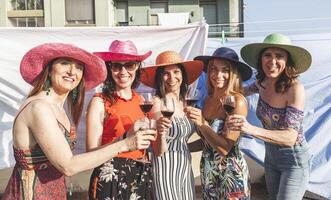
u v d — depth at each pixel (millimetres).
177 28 4359
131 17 26531
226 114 2939
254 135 2795
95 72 2480
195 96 3752
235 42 5059
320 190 4605
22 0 25438
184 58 4395
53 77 2277
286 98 3039
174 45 4398
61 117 2289
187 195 3035
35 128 2109
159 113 3041
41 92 2270
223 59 3074
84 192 5488
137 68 3121
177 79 3225
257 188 5672
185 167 3047
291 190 3104
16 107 4301
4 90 4258
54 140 2100
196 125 3033
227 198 2986
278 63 3066
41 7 25594
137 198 2850
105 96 2912
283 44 3012
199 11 26344
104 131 2854
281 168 3172
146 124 2506
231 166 2980
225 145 2912
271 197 3379
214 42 5055
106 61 2910
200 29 4367
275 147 3158
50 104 2211
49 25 25359
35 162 2191
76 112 2520
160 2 26453
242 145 4711
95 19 25312
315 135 4691
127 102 2947
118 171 2783
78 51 2248
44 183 2227
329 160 4629
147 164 2951
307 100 4785
